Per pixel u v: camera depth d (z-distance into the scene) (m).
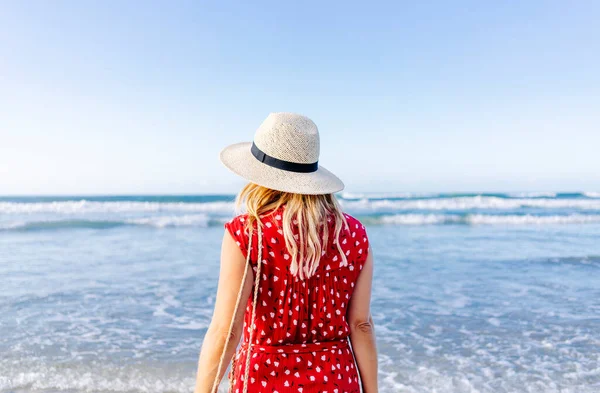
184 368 4.78
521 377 4.64
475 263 11.45
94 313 6.85
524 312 7.04
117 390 4.26
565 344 5.60
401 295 8.13
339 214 1.53
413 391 4.34
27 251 13.08
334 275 1.49
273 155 1.47
